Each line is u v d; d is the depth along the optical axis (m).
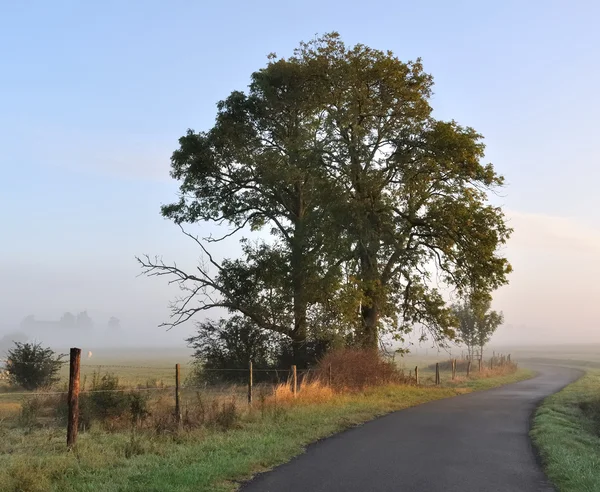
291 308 30.44
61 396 15.38
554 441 12.04
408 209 30.36
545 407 19.45
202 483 7.85
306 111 31.48
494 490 7.83
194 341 32.41
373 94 29.88
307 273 29.03
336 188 28.16
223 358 31.48
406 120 29.75
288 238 31.72
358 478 8.42
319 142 29.73
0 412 16.45
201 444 10.65
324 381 21.36
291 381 20.80
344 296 26.67
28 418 14.45
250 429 12.64
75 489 7.51
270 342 31.42
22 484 7.50
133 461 9.20
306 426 13.42
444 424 14.91
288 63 29.91
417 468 9.18
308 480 8.27
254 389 20.59
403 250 30.47
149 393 17.73
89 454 9.38
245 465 8.95
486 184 29.22
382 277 30.98
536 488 7.98
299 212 33.00
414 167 29.25
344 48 29.67
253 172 31.39
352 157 29.02
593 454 11.18
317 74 29.78
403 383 27.25
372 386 23.53
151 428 12.01
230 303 30.84
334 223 28.33
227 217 32.88
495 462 9.81
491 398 24.00
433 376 41.81
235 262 31.16
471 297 30.78
